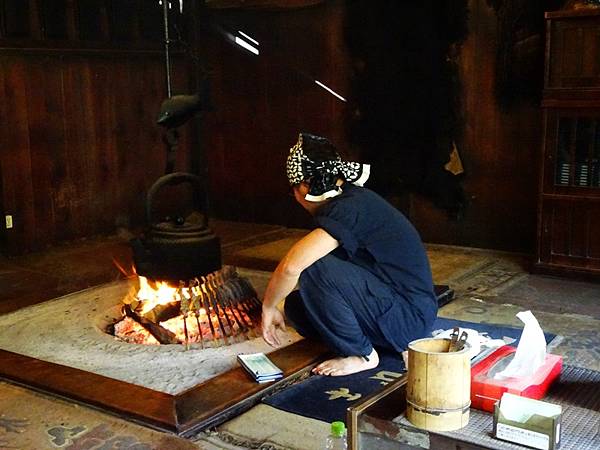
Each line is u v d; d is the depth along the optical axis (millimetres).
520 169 4633
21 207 4898
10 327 3287
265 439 2221
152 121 5672
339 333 2604
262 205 5742
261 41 5469
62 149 5109
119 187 5508
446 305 3607
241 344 3008
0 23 4648
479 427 1521
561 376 1803
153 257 3039
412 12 4797
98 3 5180
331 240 2475
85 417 2361
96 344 3043
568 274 4082
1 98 4711
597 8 3770
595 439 1465
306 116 5391
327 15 5148
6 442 2203
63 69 5051
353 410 1605
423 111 4883
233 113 5719
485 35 4598
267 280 4059
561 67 3941
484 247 4848
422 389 1513
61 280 4254
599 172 3926
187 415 2311
